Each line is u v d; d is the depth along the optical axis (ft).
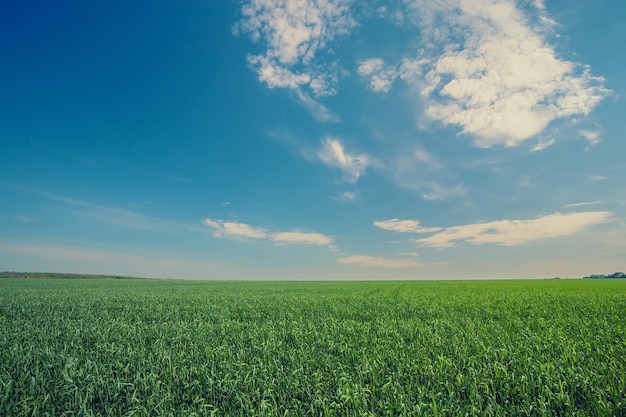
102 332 41.70
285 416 18.29
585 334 37.50
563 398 19.51
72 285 162.81
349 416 18.25
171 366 26.20
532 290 119.55
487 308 63.52
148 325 47.32
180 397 21.45
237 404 20.02
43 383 22.86
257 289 140.15
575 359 26.43
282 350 31.24
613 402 19.42
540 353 28.94
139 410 19.08
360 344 33.73
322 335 37.73
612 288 129.39
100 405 20.75
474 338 34.63
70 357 28.45
